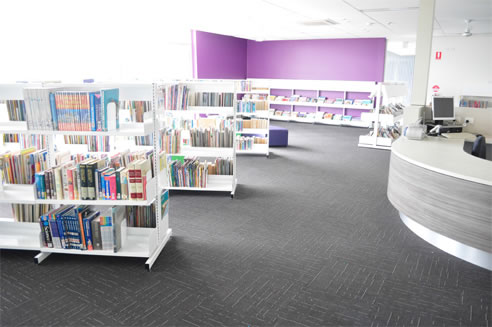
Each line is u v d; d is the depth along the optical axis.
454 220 3.26
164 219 3.52
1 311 2.49
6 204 4.27
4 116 3.97
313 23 8.86
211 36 11.80
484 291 2.81
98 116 2.91
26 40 5.67
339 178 6.09
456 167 3.37
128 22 7.86
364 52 12.31
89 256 3.28
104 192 3.02
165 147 4.97
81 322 2.39
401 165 3.94
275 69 13.99
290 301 2.65
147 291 2.75
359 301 2.66
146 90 3.12
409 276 3.02
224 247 3.50
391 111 9.05
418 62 5.26
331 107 13.16
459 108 5.76
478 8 6.91
